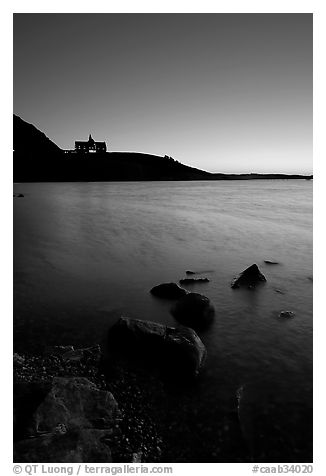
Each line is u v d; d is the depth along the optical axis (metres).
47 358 9.22
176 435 6.79
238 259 21.42
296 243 26.42
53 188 94.50
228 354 9.95
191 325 11.77
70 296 14.45
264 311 13.20
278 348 10.34
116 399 7.67
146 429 6.84
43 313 12.60
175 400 7.82
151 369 8.90
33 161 140.62
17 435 5.80
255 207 56.34
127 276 17.50
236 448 6.56
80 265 19.45
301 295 15.00
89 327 11.41
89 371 8.68
